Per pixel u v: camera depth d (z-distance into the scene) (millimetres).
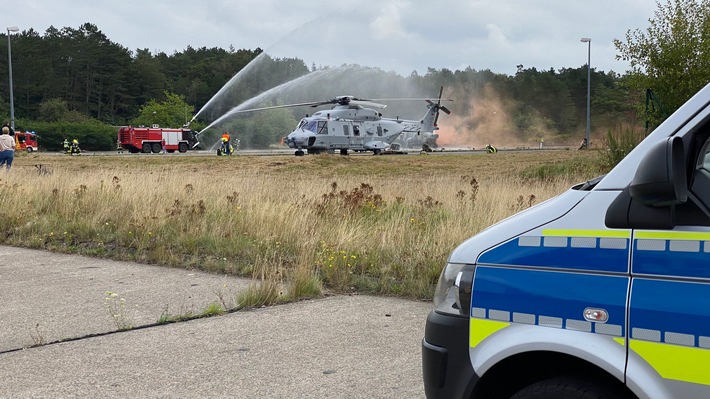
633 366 2316
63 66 119562
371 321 6070
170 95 119875
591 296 2418
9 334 5660
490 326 2645
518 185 16609
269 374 4711
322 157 38469
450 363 2754
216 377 4656
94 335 5641
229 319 6148
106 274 8125
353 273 7902
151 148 63375
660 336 2268
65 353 5180
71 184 14008
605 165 20844
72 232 10852
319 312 6406
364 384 4512
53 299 6836
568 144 104625
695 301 2217
